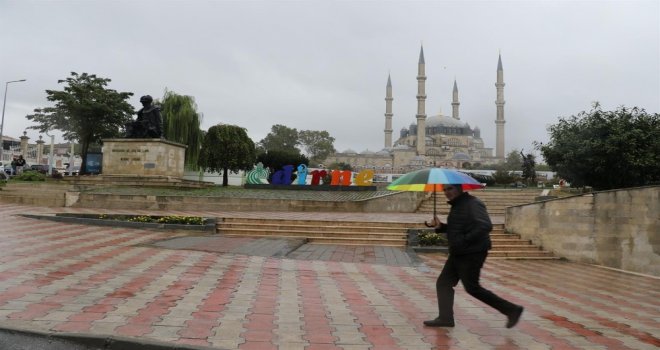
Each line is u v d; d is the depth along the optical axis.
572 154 29.95
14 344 4.90
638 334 6.50
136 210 22.69
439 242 15.59
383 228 17.25
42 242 12.05
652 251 17.08
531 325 6.70
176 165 30.39
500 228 18.33
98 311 6.15
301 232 16.64
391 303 7.68
